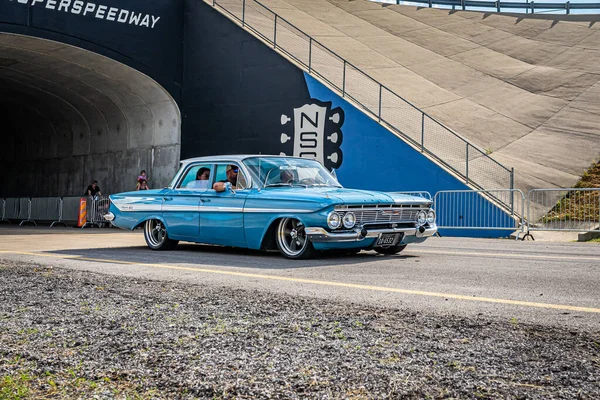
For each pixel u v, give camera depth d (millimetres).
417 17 37844
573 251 9344
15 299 4160
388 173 18016
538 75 29484
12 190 34125
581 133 23172
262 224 7652
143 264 6852
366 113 18594
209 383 2242
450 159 18844
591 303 4086
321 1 37719
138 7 21297
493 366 2416
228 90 21375
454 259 7531
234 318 3463
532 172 19297
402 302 4105
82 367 2486
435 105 24156
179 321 3377
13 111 30688
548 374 2301
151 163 23766
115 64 21266
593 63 30781
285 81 20156
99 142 27016
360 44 30562
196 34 22219
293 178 8125
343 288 4816
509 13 38688
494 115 24531
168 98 22438
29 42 19672
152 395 2137
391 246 7965
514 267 6574
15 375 2396
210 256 7977
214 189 8125
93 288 4711
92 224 21328
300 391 2129
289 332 3080
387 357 2566
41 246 10289
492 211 15977
